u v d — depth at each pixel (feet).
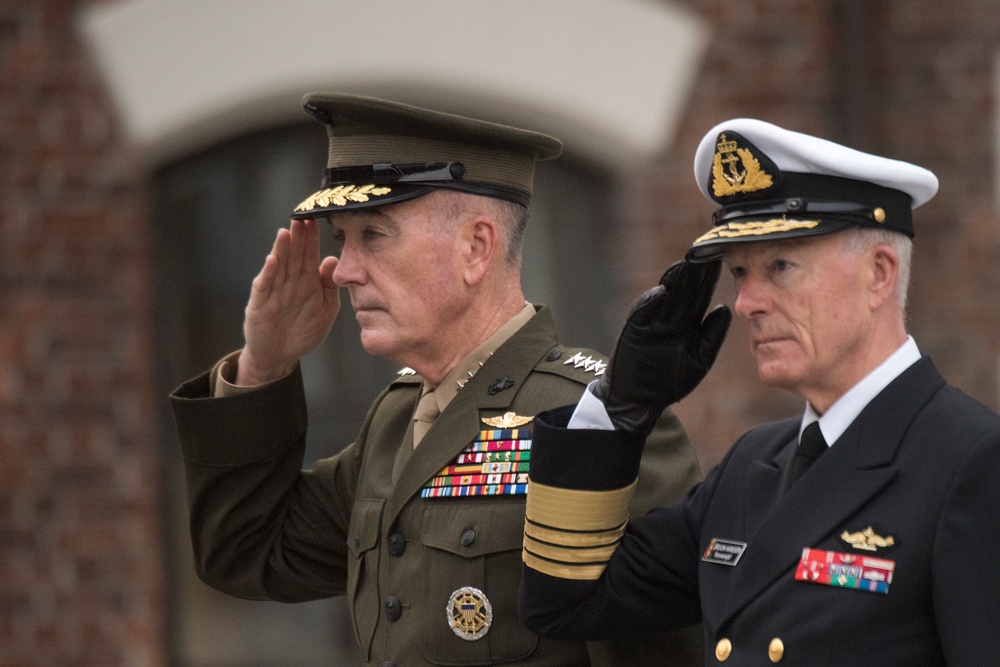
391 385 29.89
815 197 21.17
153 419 55.16
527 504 23.84
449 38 54.54
